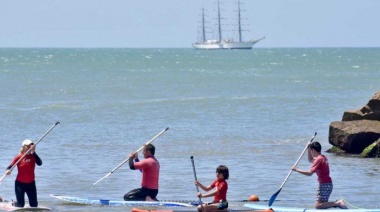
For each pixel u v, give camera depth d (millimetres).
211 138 121000
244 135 124875
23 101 188250
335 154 105500
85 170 92000
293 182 84875
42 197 76125
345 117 108688
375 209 66625
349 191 79125
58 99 195625
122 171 91750
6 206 69875
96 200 72438
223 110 164250
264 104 176875
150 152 73125
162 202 71375
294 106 173250
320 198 67750
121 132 128375
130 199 72375
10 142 115062
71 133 126750
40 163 70312
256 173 90312
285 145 114250
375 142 102562
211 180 85000
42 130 130625
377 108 106500
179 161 98750
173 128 134000
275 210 68000
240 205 71750
